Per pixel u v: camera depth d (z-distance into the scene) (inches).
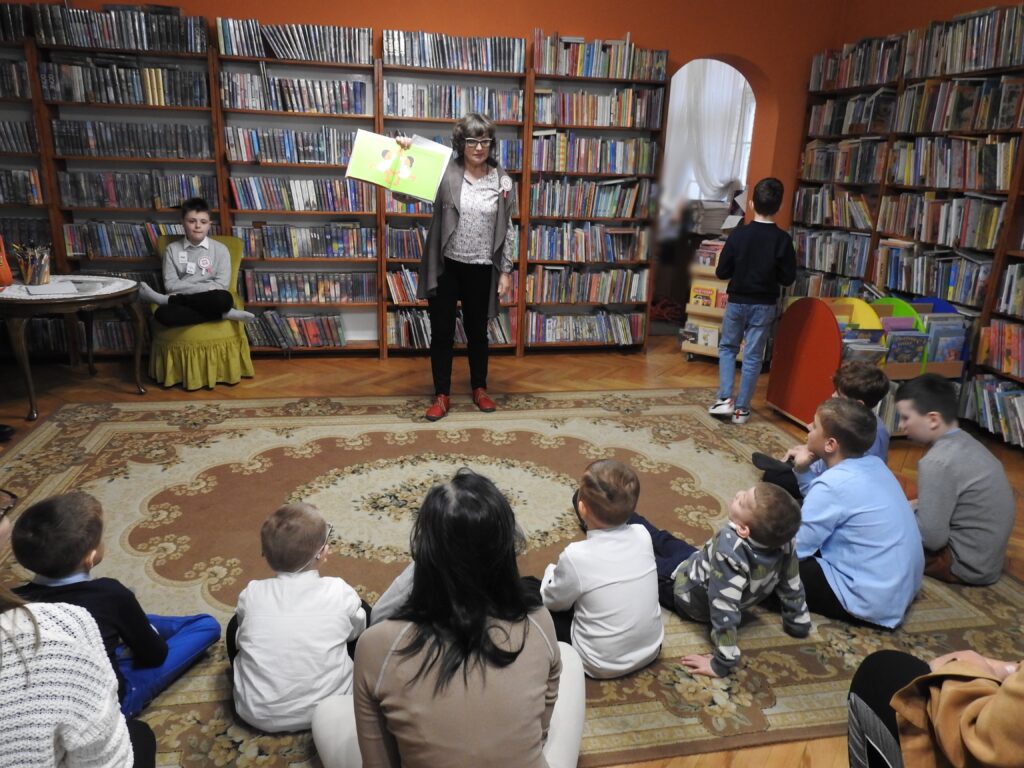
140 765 49.0
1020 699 32.8
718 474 131.2
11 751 31.5
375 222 196.4
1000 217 147.8
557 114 191.9
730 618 75.5
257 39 171.9
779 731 70.7
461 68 183.6
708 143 293.4
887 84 181.6
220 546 100.7
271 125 186.2
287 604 66.7
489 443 141.3
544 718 47.9
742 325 155.6
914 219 170.6
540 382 183.3
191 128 175.9
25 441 134.3
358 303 195.5
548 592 75.5
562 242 202.2
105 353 183.8
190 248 169.0
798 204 215.5
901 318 148.7
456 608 42.2
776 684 77.2
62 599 59.2
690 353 211.5
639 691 75.3
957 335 148.9
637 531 76.0
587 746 67.8
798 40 208.4
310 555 67.8
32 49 162.4
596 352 216.1
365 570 96.5
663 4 197.6
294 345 194.4
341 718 58.5
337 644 66.9
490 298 153.1
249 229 185.8
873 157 184.1
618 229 204.5
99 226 177.5
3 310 137.2
